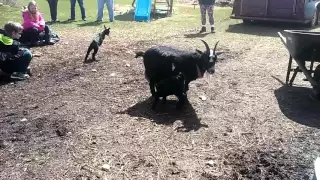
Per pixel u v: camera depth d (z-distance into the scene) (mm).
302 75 7953
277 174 4180
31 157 4418
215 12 18047
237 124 5457
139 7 15320
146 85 7055
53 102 6145
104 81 7254
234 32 12773
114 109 5883
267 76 7793
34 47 9891
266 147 4789
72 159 4387
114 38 11195
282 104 6270
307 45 6410
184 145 4789
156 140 4895
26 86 6945
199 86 7062
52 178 4016
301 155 4602
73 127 5191
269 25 14648
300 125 5465
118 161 4367
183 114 5773
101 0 14008
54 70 7930
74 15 14406
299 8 13531
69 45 10172
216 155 4562
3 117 5523
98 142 4789
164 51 5754
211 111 5910
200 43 10695
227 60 8945
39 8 17047
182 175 4121
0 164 4258
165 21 14969
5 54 7207
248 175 4148
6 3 17250
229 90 6883
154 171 4184
